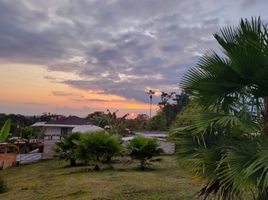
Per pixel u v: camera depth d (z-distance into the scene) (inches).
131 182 376.2
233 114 164.9
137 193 308.2
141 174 462.9
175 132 179.5
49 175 518.6
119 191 318.3
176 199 276.2
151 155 548.7
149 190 321.7
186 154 174.7
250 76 159.2
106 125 1528.1
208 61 168.9
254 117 160.1
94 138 547.8
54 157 746.2
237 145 153.4
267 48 153.0
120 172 498.6
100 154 547.8
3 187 393.4
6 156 893.2
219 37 169.3
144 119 2010.3
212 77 169.3
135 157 548.1
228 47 164.4
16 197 333.1
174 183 364.2
